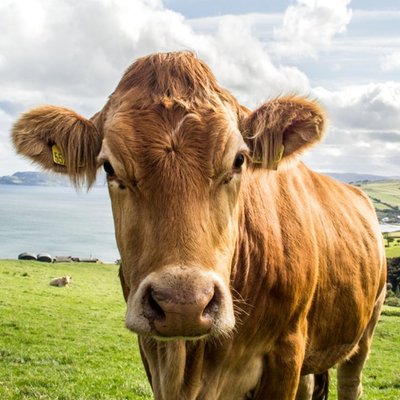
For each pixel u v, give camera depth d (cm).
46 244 4638
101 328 810
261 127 120
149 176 103
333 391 468
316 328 161
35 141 121
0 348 596
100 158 111
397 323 1072
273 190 148
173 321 92
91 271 2014
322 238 161
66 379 454
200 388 128
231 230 110
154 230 100
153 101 111
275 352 140
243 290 130
